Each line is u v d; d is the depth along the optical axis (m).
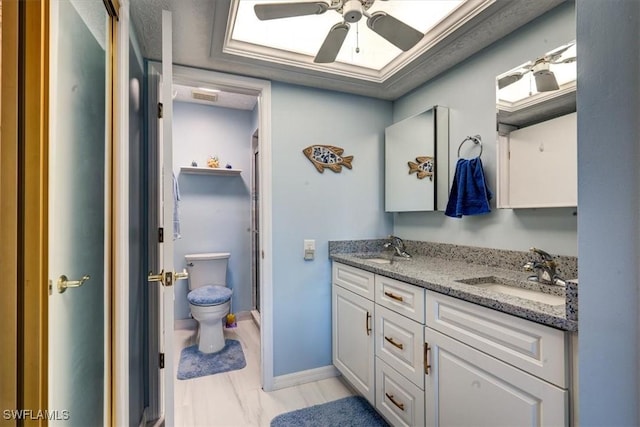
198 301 2.57
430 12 1.79
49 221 0.73
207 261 3.13
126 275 1.25
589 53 0.55
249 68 1.99
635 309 0.48
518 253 1.60
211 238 3.35
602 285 0.52
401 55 1.98
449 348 1.30
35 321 0.68
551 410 0.93
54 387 0.79
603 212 0.52
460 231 1.96
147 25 1.55
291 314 2.22
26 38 0.68
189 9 1.42
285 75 2.10
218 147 3.39
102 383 1.17
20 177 0.68
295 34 2.01
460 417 1.25
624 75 0.49
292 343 2.22
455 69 1.97
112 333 1.20
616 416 0.50
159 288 1.83
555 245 1.44
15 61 0.67
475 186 1.77
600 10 0.53
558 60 1.42
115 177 1.22
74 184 0.93
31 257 0.68
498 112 1.69
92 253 1.09
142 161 1.78
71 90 0.91
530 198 1.53
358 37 2.03
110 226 1.21
